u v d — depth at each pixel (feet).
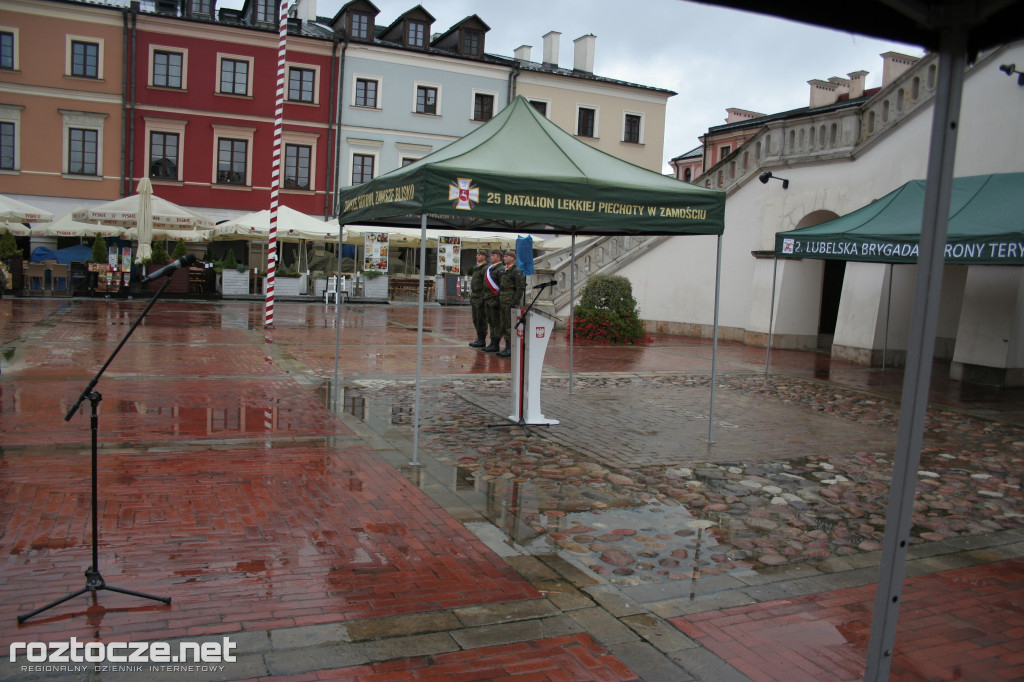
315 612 12.14
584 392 34.91
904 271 48.67
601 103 134.21
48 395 27.32
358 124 117.29
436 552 14.94
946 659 11.75
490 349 48.01
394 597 12.84
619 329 57.26
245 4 119.44
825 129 54.39
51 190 102.94
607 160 25.21
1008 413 32.71
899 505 7.98
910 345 7.85
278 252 112.37
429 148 122.11
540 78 129.18
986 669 11.48
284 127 112.78
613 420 28.48
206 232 92.32
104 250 78.74
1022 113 41.11
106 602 12.11
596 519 17.44
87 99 103.09
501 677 10.54
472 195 20.94
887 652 8.14
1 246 73.15
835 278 59.77
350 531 15.79
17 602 11.93
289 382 32.99
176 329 51.55
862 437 27.12
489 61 124.36
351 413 27.27
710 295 63.52
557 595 13.28
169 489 17.70
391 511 17.17
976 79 43.57
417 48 119.44
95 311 61.77
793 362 49.08
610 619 12.48
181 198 108.78
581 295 59.77
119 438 21.95
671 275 66.28
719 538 16.56
